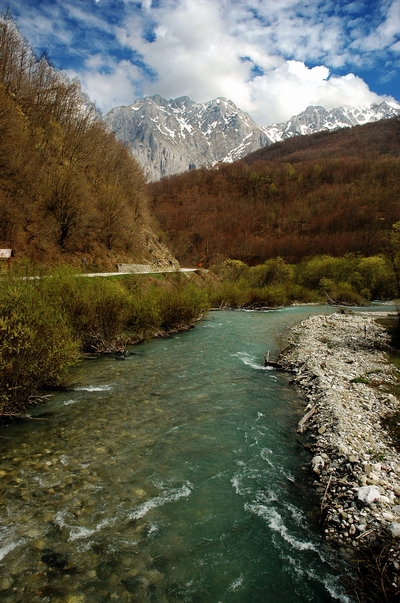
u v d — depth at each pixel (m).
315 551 5.16
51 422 8.82
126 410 9.82
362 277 59.34
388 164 160.75
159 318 21.55
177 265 59.94
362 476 6.75
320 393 11.50
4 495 5.86
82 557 4.79
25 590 4.25
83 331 15.73
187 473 7.02
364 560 4.91
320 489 6.71
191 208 157.00
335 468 7.25
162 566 4.79
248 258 112.06
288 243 114.06
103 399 10.52
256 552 5.12
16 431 8.27
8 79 44.69
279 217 141.38
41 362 9.67
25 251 31.92
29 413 9.28
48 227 35.22
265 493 6.51
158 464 7.24
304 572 4.81
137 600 4.27
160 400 10.73
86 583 4.42
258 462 7.59
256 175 177.75
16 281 11.15
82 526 5.34
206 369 14.28
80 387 11.45
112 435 8.31
